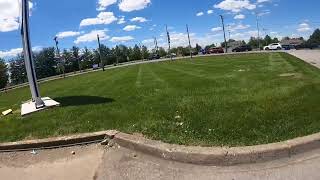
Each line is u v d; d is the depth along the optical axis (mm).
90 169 1904
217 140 2006
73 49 38031
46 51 37562
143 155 1985
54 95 5477
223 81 4789
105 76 10375
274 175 1651
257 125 2209
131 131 2295
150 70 10492
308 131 2021
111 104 3387
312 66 6453
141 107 3078
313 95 2939
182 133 2168
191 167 1806
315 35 35875
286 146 1822
